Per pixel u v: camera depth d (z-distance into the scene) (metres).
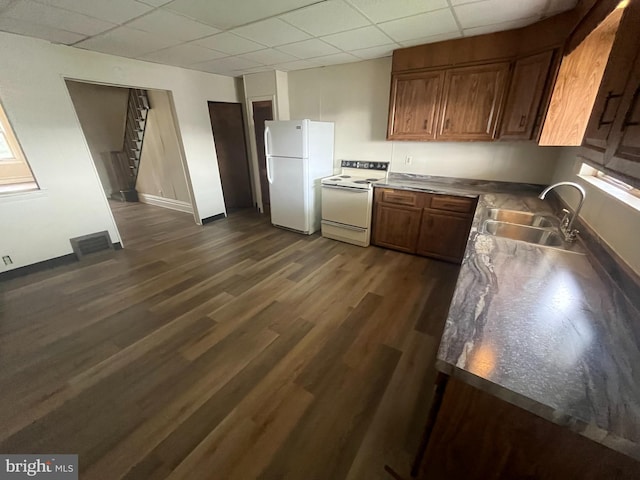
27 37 2.62
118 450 1.32
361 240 3.66
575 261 1.37
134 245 3.79
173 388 1.64
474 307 1.01
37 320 2.26
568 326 0.91
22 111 2.74
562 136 2.13
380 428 1.42
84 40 2.72
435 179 3.54
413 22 2.33
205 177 4.55
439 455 0.95
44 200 3.02
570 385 0.69
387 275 2.94
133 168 6.00
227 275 2.97
